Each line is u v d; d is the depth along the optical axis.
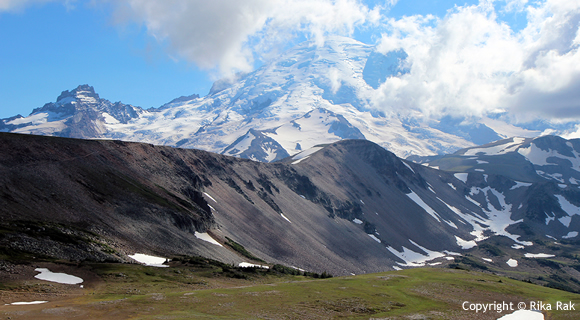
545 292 92.81
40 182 102.69
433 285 87.44
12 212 86.81
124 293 62.59
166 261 91.31
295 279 95.94
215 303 59.16
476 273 109.25
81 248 83.06
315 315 58.75
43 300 55.22
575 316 71.06
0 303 52.09
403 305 69.44
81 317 48.38
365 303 67.44
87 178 116.69
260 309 58.34
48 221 89.75
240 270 95.62
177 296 61.47
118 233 99.62
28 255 72.69
